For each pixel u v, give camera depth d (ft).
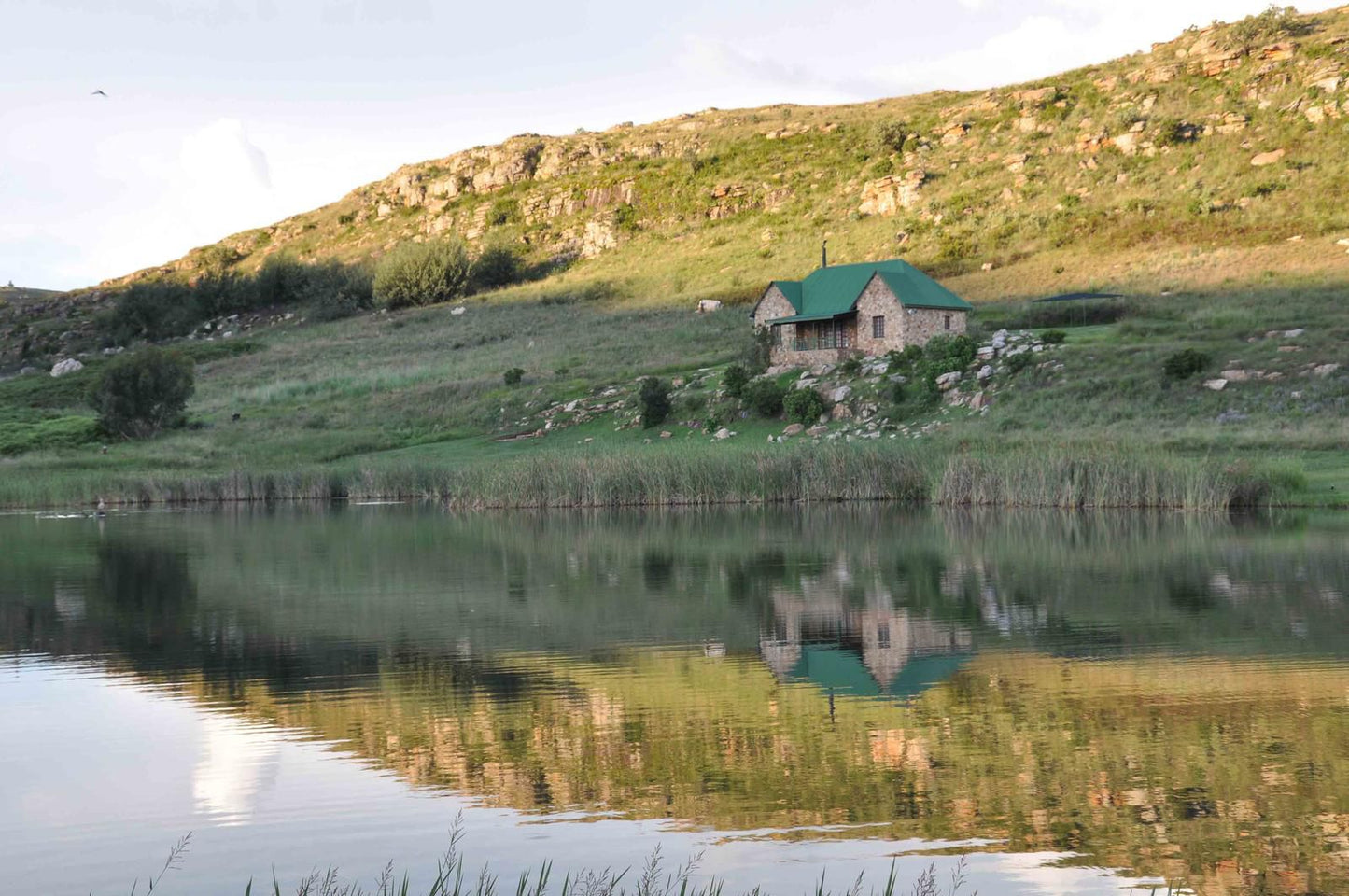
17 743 52.85
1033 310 269.44
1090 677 60.95
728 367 252.01
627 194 511.81
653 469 185.37
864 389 232.94
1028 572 100.27
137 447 278.46
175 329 482.28
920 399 225.97
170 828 41.60
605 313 385.70
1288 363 207.92
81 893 36.14
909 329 247.09
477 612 86.07
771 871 36.19
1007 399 217.36
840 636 74.33
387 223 593.83
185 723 55.83
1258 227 312.09
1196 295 269.85
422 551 127.54
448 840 39.73
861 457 181.98
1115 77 450.30
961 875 35.47
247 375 362.33
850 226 413.39
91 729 55.11
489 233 528.22
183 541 142.00
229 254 615.16
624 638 74.84
